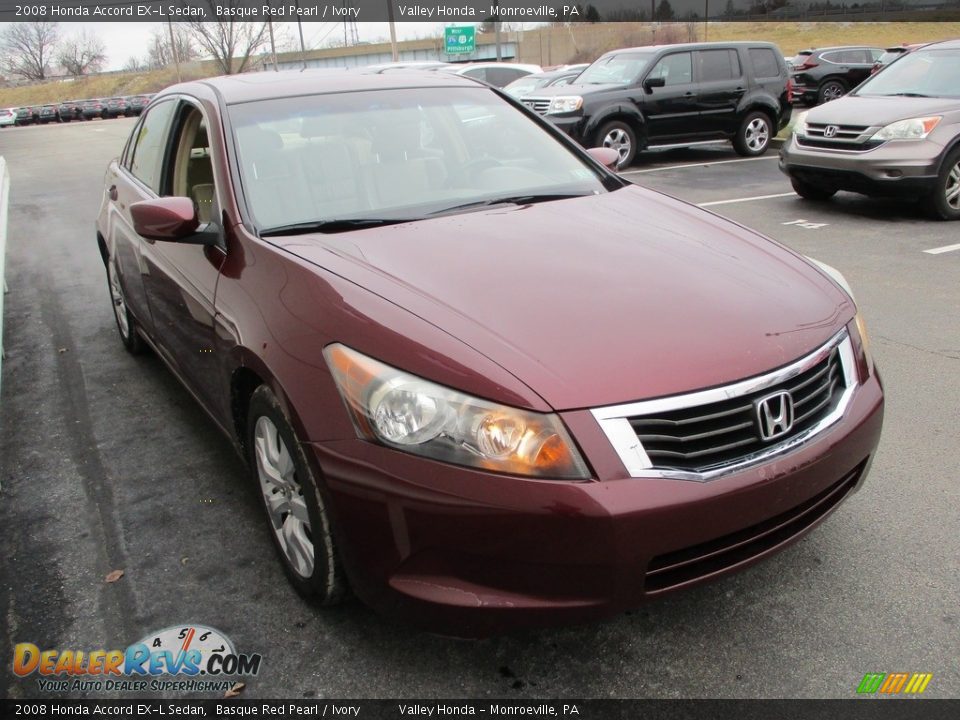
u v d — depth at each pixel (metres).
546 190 3.28
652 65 12.34
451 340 2.07
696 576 2.06
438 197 3.12
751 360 2.09
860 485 2.45
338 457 2.08
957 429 3.60
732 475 2.00
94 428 3.98
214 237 2.89
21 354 5.12
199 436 3.84
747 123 13.12
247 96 3.36
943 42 8.83
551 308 2.21
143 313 4.04
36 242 8.85
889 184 7.78
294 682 2.29
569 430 1.92
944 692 2.16
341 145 3.21
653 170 12.33
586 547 1.90
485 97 3.75
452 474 1.94
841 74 22.55
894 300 5.46
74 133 30.78
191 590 2.70
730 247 2.75
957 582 2.58
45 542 3.01
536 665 2.32
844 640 2.36
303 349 2.24
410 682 2.27
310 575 2.42
